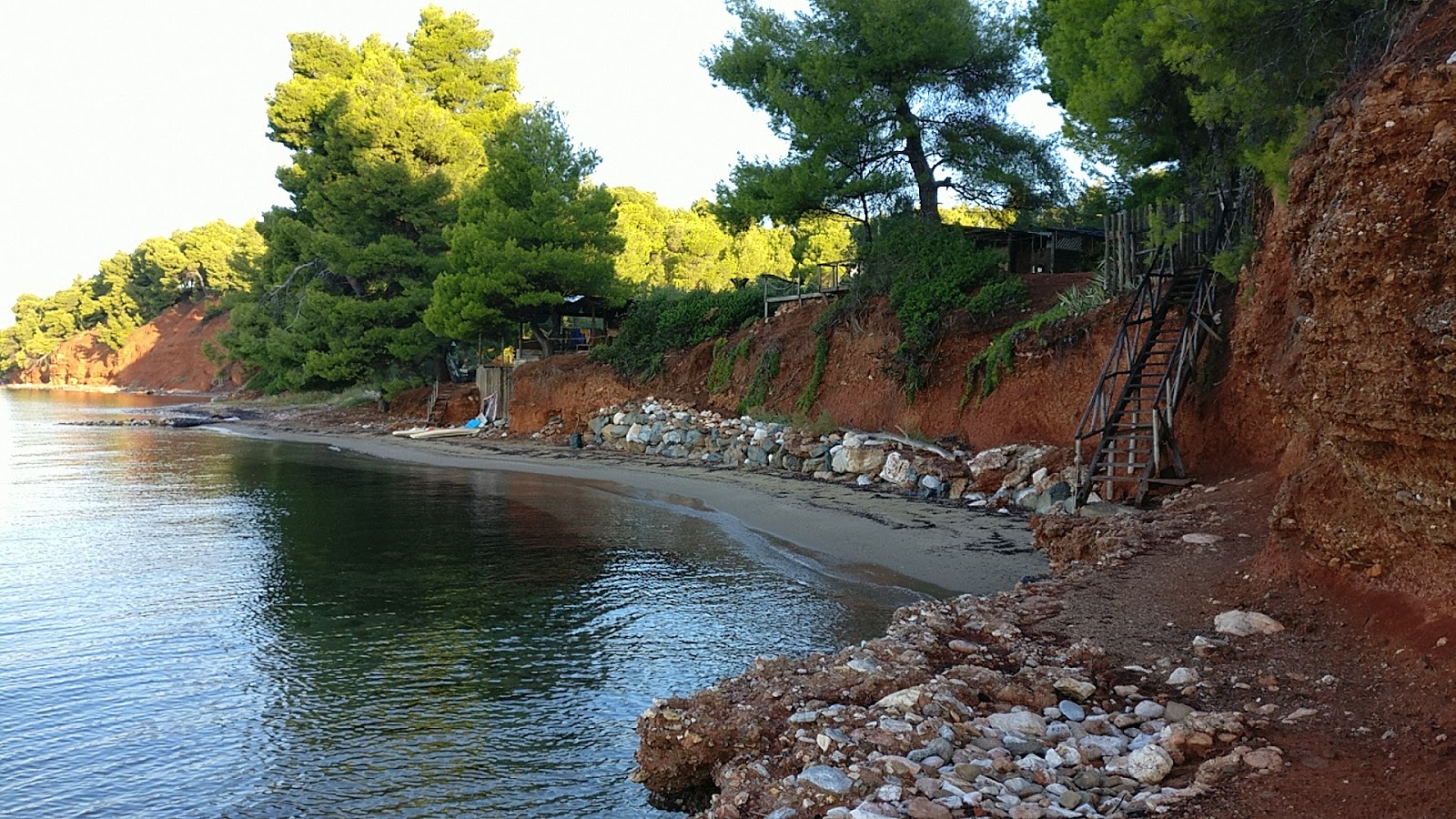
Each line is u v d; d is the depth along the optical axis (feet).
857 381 89.35
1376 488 25.23
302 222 181.27
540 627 39.99
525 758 26.96
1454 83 22.43
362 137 157.48
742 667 34.32
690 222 260.21
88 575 50.60
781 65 101.30
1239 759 19.22
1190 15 41.63
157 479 94.63
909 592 44.16
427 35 198.29
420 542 58.85
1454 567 23.30
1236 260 50.26
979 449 73.31
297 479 93.56
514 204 136.98
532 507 72.84
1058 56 67.51
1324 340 25.41
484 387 139.44
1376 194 23.38
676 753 23.79
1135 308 61.77
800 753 21.36
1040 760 20.38
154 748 28.09
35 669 35.14
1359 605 26.32
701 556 53.52
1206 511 42.65
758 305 115.96
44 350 426.51
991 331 78.38
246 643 38.17
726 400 106.22
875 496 70.08
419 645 37.76
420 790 25.13
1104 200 94.99
